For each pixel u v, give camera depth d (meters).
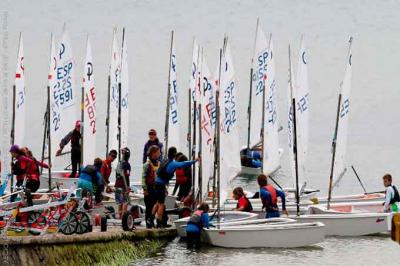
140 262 66.25
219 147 74.38
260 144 115.62
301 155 93.75
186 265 65.69
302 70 96.62
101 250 63.78
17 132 93.56
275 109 100.56
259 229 71.19
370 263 67.81
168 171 71.38
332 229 77.50
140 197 81.25
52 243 60.31
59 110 94.81
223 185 77.69
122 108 99.62
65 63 95.25
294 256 69.50
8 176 71.81
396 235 39.47
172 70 101.69
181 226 72.56
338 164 87.38
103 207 71.50
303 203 84.81
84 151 91.38
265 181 76.00
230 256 68.75
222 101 85.00
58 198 66.06
